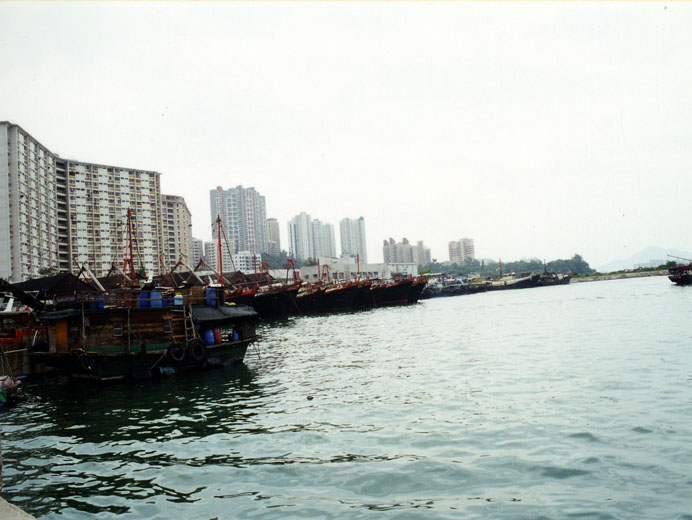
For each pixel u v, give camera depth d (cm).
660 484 1044
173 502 1091
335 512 1002
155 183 14738
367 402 1895
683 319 4028
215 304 3262
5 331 3108
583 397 1767
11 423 1877
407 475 1166
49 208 11756
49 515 1052
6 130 9862
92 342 2644
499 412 1645
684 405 1582
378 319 6562
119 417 1895
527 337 3656
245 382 2488
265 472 1237
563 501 998
